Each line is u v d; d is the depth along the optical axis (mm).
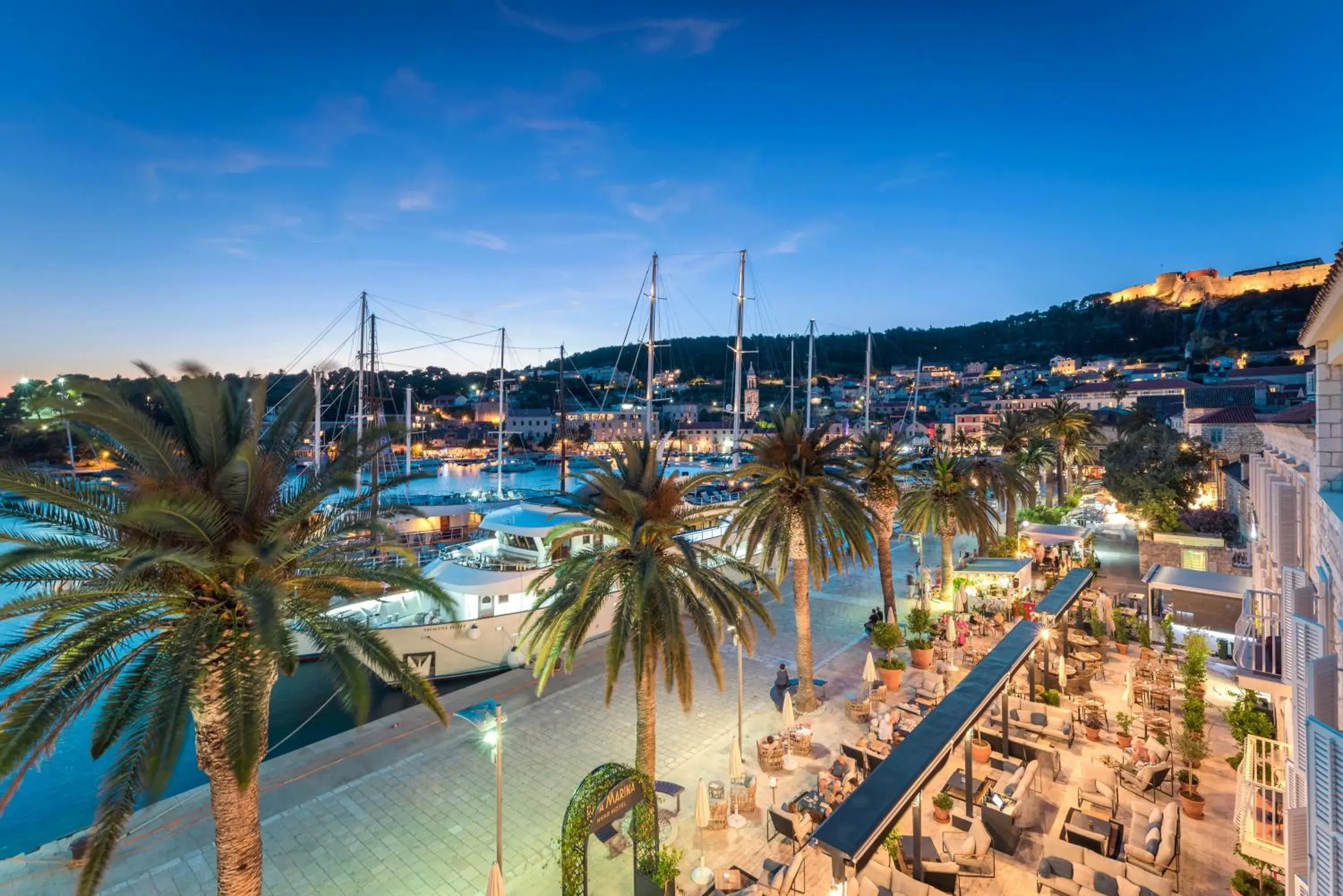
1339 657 7816
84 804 18375
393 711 22594
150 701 8445
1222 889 11297
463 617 24281
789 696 17500
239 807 9344
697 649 24625
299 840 13414
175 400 9953
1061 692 19062
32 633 8695
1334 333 10414
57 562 9844
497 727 10867
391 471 46125
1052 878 10883
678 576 14398
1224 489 42281
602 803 11109
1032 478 54594
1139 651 23156
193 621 9023
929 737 11086
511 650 23969
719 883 11695
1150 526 35750
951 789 14070
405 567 10859
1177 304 199000
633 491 14047
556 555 26594
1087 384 120062
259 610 8219
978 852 11891
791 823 12805
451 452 179625
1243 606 20562
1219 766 15398
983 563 28750
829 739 17516
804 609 19375
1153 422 61188
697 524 15578
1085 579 20500
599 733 18125
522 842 13375
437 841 13398
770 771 15812
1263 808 11273
